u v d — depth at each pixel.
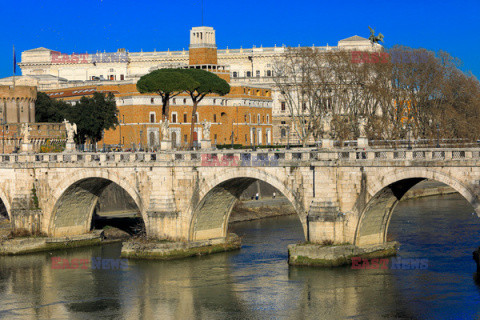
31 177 196.62
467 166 139.12
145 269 167.75
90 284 158.00
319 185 157.25
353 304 136.75
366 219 157.25
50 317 138.62
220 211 183.62
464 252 170.88
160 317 136.25
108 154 185.88
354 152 154.25
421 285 145.25
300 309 136.00
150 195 179.75
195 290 150.25
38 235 195.62
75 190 194.12
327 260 154.88
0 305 146.00
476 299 136.50
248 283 152.75
